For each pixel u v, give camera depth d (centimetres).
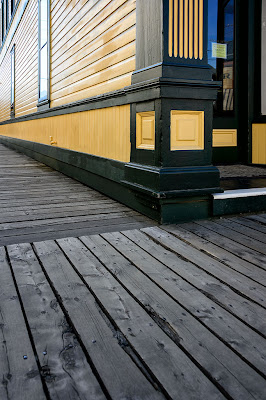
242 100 593
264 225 307
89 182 517
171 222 313
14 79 1352
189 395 115
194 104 311
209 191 316
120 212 360
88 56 509
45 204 397
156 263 225
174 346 140
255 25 564
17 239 274
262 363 129
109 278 204
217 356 134
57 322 159
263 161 568
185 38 305
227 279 200
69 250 249
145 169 328
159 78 292
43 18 803
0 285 195
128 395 115
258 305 172
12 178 596
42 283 198
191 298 179
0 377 123
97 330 152
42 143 849
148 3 322
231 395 114
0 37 1767
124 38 385
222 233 283
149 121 328
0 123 1873
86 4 511
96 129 482
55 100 717
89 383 120
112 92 405
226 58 580
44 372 125
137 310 168
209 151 321
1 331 151
